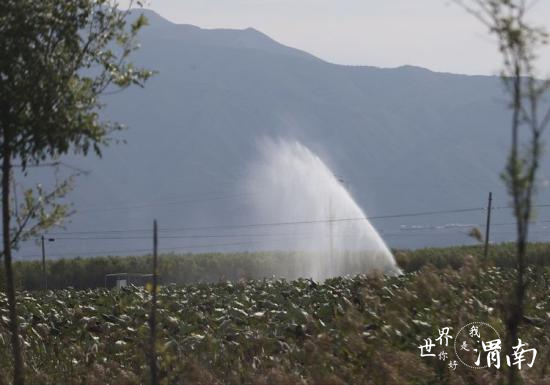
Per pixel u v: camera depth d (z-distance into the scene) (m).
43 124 35.25
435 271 40.66
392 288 63.47
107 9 37.53
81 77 37.28
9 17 35.22
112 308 71.50
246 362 45.75
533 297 49.22
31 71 35.41
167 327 58.25
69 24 36.28
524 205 22.22
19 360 38.62
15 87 35.22
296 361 44.03
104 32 37.41
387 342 38.03
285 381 37.34
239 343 50.50
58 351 56.41
